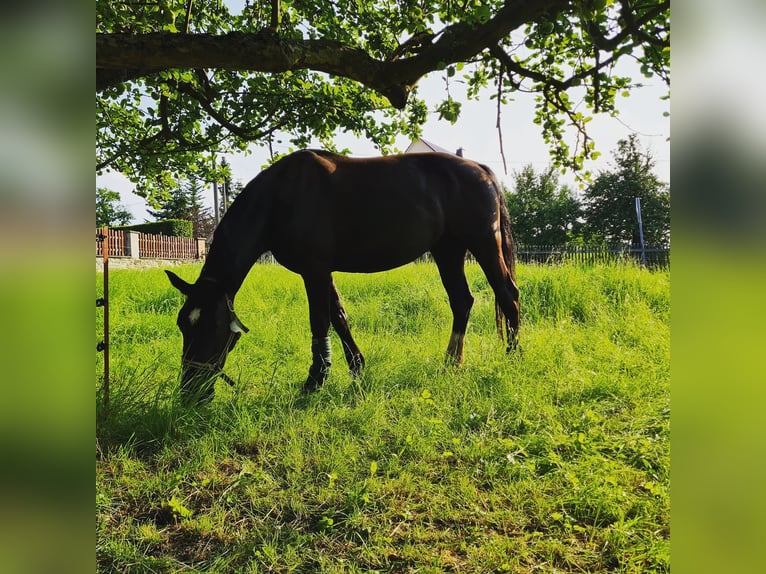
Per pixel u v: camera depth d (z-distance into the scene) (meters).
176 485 2.67
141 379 4.04
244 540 2.23
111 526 2.35
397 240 4.32
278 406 3.63
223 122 4.43
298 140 5.27
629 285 7.45
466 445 3.10
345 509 2.45
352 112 4.74
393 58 2.90
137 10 2.90
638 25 2.08
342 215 4.15
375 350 4.87
